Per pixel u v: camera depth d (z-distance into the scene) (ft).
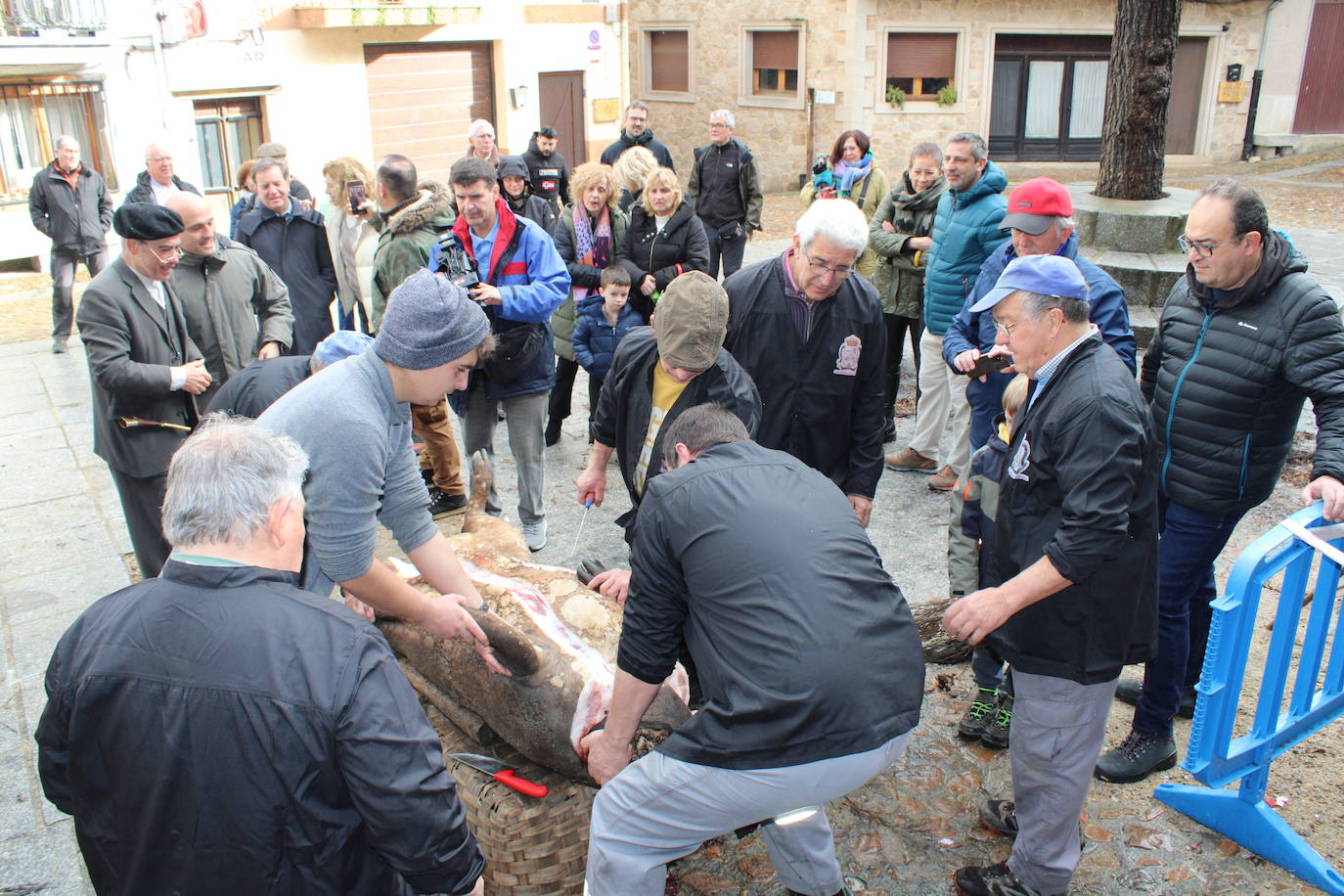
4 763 10.99
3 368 25.53
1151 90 22.82
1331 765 11.05
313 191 44.32
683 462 8.13
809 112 58.90
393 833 5.64
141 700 5.49
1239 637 8.82
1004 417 10.50
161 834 5.62
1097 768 10.87
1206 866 9.62
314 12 41.52
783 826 8.20
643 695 7.87
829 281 10.62
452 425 21.84
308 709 5.44
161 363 13.16
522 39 48.88
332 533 8.03
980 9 57.98
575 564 15.55
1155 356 11.30
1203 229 9.82
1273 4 60.44
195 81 39.93
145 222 12.48
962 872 9.37
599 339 18.72
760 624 7.04
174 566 5.74
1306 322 9.76
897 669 7.25
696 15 62.75
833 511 7.61
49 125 37.50
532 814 8.48
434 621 8.61
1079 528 7.94
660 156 32.01
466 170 14.78
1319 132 64.13
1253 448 10.28
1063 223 12.66
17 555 15.89
